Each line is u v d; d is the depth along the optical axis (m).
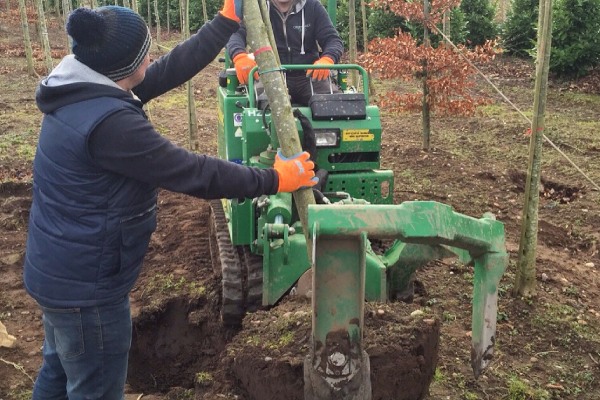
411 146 9.58
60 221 2.74
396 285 4.20
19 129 10.74
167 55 3.41
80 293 2.77
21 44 22.12
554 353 4.56
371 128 4.61
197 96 14.02
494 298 2.59
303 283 4.14
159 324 5.19
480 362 2.64
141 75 2.91
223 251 4.96
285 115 3.17
